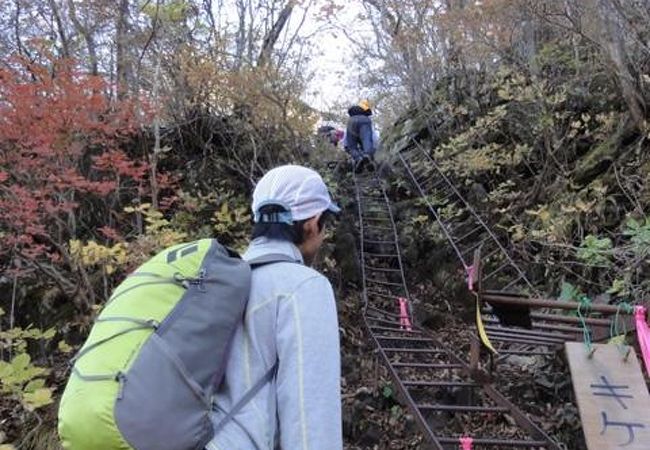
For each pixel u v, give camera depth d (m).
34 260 5.15
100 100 4.79
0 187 4.47
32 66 4.57
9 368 3.32
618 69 6.07
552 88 7.54
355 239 8.41
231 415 1.29
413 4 9.46
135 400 1.20
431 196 9.21
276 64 8.02
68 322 5.53
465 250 7.72
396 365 5.16
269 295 1.37
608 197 5.98
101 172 6.12
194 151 7.74
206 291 1.34
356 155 10.91
